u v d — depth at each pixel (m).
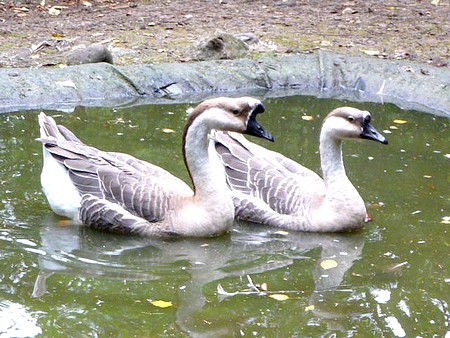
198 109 11.62
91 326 9.28
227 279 10.61
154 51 20.12
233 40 19.94
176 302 9.93
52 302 9.82
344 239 11.86
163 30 22.12
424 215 12.39
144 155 14.20
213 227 11.76
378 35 22.19
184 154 11.73
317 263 11.12
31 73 17.52
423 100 17.95
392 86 18.52
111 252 11.33
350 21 23.61
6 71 17.45
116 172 12.10
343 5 25.53
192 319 9.52
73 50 19.58
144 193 11.90
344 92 18.80
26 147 14.59
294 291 10.30
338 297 10.14
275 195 12.45
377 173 13.86
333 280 10.61
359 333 9.30
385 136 15.83
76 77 17.67
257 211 12.43
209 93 18.36
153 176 12.28
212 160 13.02
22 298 9.89
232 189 12.71
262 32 22.12
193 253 11.37
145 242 11.68
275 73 18.98
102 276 10.57
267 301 10.02
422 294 10.23
